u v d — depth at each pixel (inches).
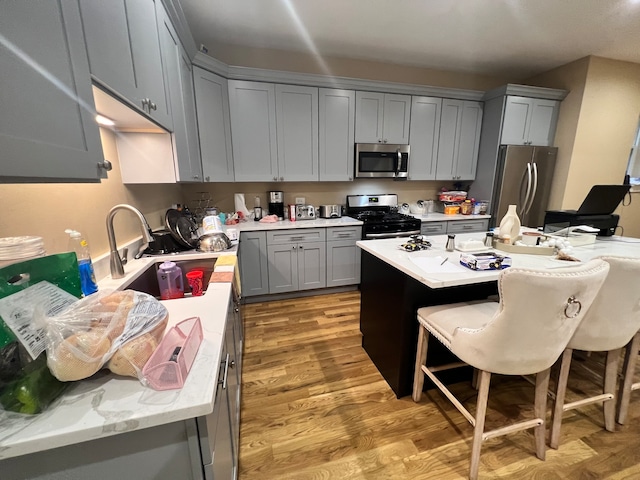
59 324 23.6
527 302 37.4
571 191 133.8
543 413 48.8
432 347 65.6
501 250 67.7
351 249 123.6
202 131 99.0
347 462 50.8
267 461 50.9
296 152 119.0
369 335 79.7
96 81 32.6
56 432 20.0
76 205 46.0
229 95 107.1
